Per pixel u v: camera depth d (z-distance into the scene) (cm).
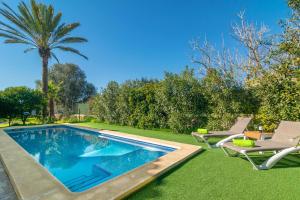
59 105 3284
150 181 336
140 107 1176
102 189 294
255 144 449
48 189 300
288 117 664
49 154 717
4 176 381
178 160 441
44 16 1568
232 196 283
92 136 1088
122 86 1345
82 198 269
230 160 469
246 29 1230
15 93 1434
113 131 1023
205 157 498
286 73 688
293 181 334
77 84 3631
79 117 1902
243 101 848
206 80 930
